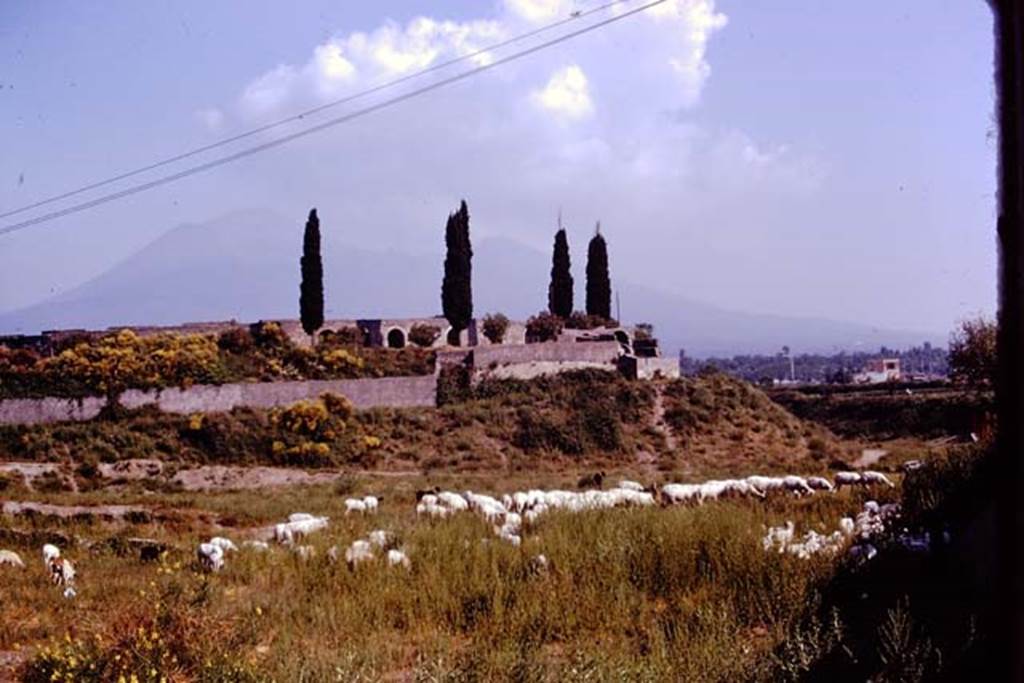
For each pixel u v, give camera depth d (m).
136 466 48.94
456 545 17.67
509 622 12.67
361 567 16.45
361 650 11.46
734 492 26.25
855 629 10.80
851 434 72.25
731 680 9.45
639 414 62.62
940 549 13.41
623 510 21.45
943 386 83.25
